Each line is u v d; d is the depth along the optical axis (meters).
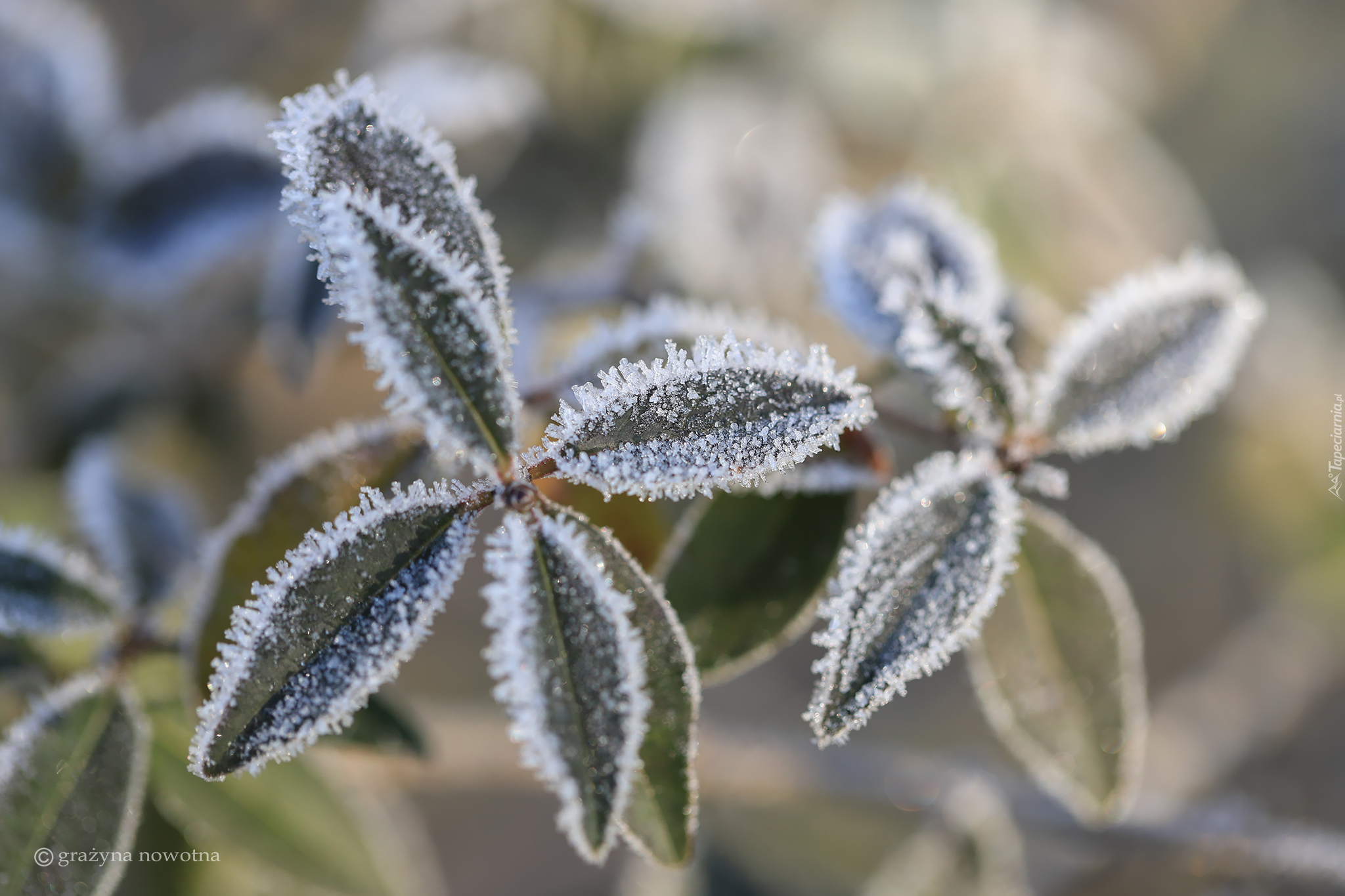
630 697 0.24
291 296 0.33
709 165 0.47
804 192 0.48
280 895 0.33
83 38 0.38
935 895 0.36
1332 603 0.61
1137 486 0.69
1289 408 0.63
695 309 0.28
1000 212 0.52
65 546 0.34
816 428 0.25
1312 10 0.73
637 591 0.25
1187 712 0.61
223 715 0.25
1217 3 0.70
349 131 0.25
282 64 0.56
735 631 0.28
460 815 0.64
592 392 0.25
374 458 0.28
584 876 0.63
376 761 0.36
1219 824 0.35
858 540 0.26
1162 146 0.69
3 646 0.30
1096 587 0.29
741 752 0.37
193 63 0.57
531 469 0.25
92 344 0.49
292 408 0.55
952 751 0.62
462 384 0.25
